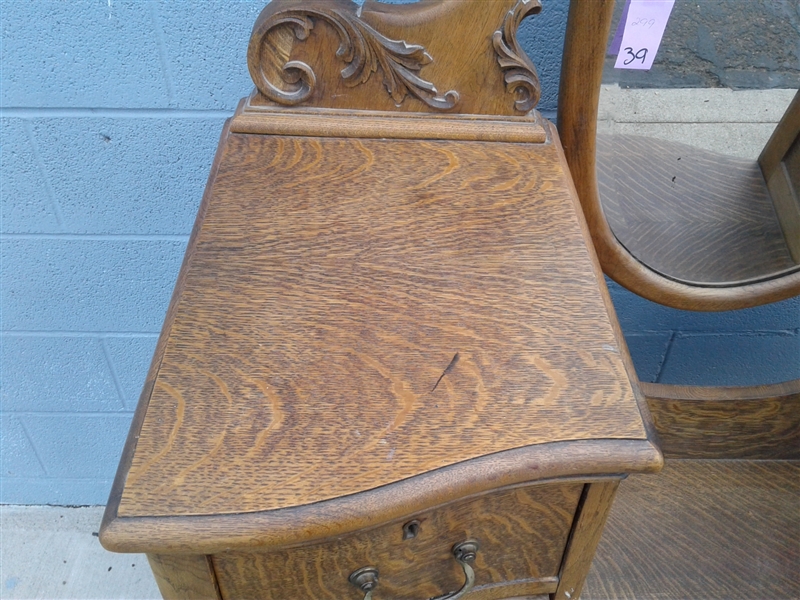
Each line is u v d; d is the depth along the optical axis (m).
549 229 0.50
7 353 1.00
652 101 0.65
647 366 1.08
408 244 0.48
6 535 1.18
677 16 0.59
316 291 0.45
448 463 0.36
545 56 0.71
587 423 0.38
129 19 0.68
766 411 0.85
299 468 0.36
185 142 0.78
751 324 1.01
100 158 0.79
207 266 0.46
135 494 0.35
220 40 0.69
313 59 0.54
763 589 0.75
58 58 0.70
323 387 0.39
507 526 0.45
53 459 1.17
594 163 0.64
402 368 0.40
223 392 0.39
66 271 0.90
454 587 0.48
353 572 0.43
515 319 0.43
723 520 0.83
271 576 0.42
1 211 0.83
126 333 0.98
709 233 0.75
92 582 1.12
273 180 0.52
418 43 0.53
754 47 0.63
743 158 0.72
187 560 0.39
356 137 0.56
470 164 0.55
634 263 0.73
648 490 0.86
